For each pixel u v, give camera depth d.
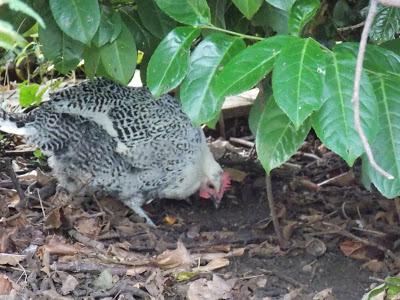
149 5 3.80
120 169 4.67
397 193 2.81
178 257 4.14
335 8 4.35
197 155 4.87
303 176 5.42
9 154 5.63
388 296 3.71
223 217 4.96
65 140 4.58
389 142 2.78
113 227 4.68
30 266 4.07
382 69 2.87
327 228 4.58
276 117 3.08
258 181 5.31
